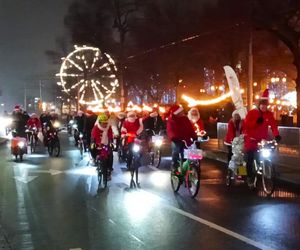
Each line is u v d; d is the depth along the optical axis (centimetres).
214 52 3653
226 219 963
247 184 1345
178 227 900
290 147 1667
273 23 2323
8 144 3400
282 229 879
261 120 1216
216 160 2109
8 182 1501
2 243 805
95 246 780
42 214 1028
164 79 5050
